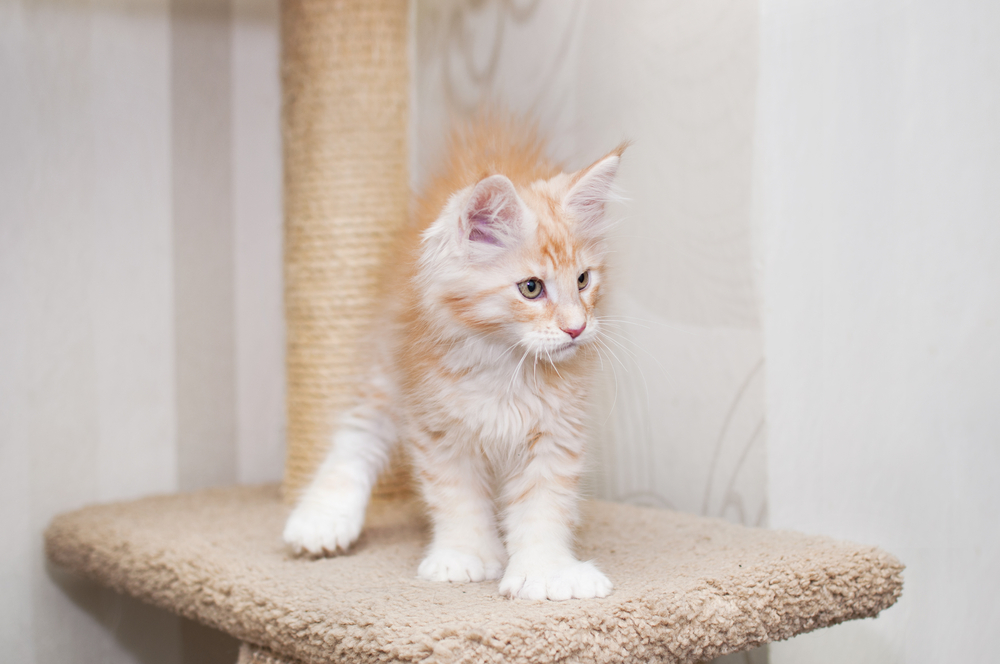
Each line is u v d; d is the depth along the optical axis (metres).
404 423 1.19
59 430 1.66
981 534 1.19
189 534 1.31
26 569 1.61
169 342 1.80
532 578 0.93
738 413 1.32
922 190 1.25
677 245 1.43
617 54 1.55
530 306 1.03
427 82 2.12
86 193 1.70
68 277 1.67
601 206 1.17
